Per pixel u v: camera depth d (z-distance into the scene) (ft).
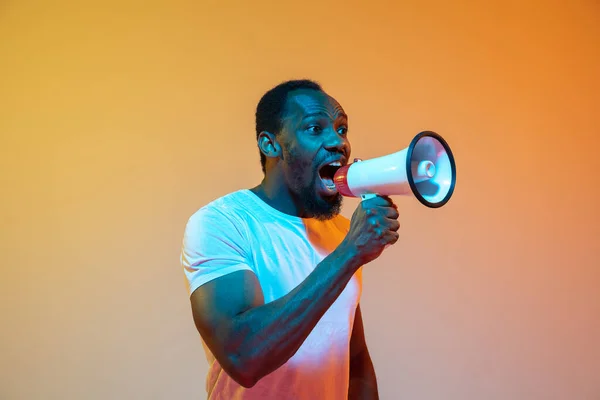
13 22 6.97
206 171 7.11
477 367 7.62
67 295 6.64
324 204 3.84
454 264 7.72
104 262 6.76
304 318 2.95
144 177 6.97
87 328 6.63
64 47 7.02
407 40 7.98
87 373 6.57
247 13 7.48
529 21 8.67
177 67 7.21
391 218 3.05
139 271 6.81
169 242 6.92
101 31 7.12
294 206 3.97
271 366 3.02
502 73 8.38
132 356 6.66
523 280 8.00
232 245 3.52
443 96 8.02
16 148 6.81
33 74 6.93
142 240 6.86
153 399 6.64
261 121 4.09
